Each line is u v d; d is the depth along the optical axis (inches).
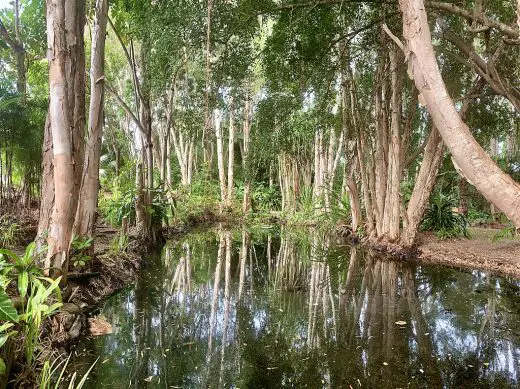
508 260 298.2
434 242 382.6
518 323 183.0
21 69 326.6
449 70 335.6
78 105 175.8
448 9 220.4
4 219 269.9
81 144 177.0
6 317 98.9
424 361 143.5
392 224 370.6
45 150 181.2
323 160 652.7
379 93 386.9
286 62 358.6
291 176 780.0
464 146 79.0
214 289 248.4
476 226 530.0
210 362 143.2
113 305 200.1
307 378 130.7
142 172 344.5
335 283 266.1
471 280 265.3
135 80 363.3
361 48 378.9
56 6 165.3
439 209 419.8
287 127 452.8
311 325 182.4
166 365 140.1
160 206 384.5
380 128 389.4
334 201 589.6
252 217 704.4
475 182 78.1
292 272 305.1
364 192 433.1
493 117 401.1
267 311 203.6
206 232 540.7
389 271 300.0
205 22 266.8
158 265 307.1
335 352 151.9
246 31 311.3
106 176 636.7
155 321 184.5
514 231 336.5
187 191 654.5
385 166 391.5
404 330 175.0
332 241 473.1
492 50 295.4
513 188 74.0
